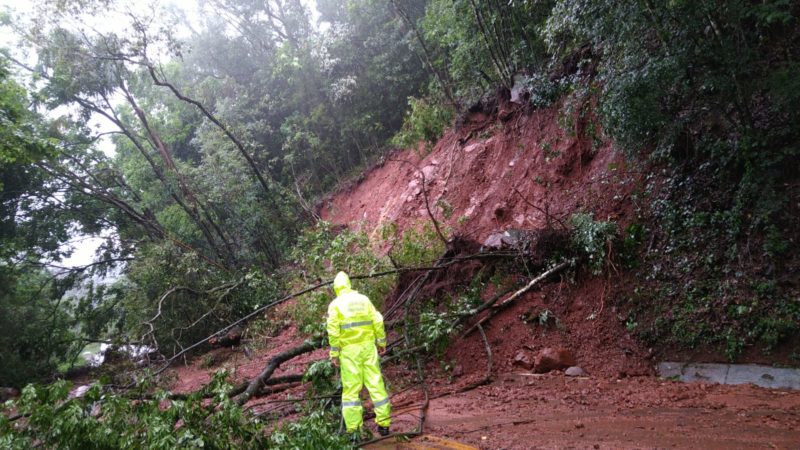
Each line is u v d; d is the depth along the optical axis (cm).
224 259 1934
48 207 1995
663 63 670
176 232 2078
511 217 1109
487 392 733
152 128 2178
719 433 483
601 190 947
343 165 2258
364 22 2058
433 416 656
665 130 797
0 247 1727
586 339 794
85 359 1903
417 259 1099
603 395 653
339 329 607
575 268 869
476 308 887
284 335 1409
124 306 1641
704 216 752
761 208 677
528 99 1223
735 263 700
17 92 1543
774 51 707
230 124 2114
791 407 527
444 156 1473
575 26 805
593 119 1019
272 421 697
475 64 1330
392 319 1005
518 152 1208
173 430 529
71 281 1966
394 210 1531
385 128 2100
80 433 512
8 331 1608
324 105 2184
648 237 822
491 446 522
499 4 1182
